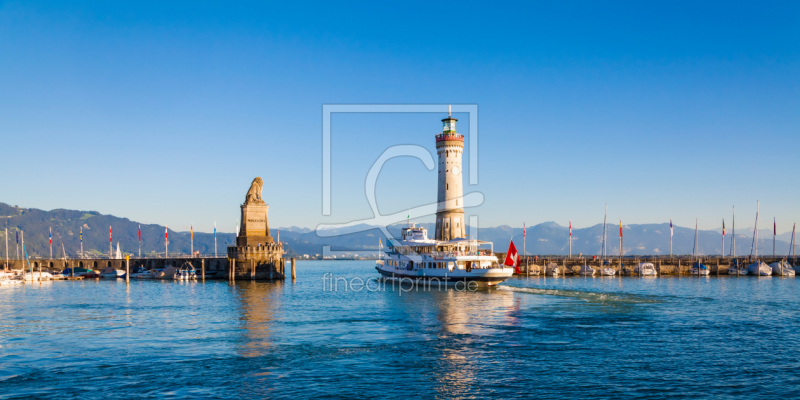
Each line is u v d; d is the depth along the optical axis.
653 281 167.00
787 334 73.38
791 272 192.88
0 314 94.06
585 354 62.84
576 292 122.25
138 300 115.69
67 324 83.06
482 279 131.00
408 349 65.38
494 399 48.31
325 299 115.19
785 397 48.53
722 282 163.88
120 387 51.28
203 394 49.47
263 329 78.00
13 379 53.62
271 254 171.50
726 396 48.78
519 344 67.88
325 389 50.81
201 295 126.12
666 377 54.09
